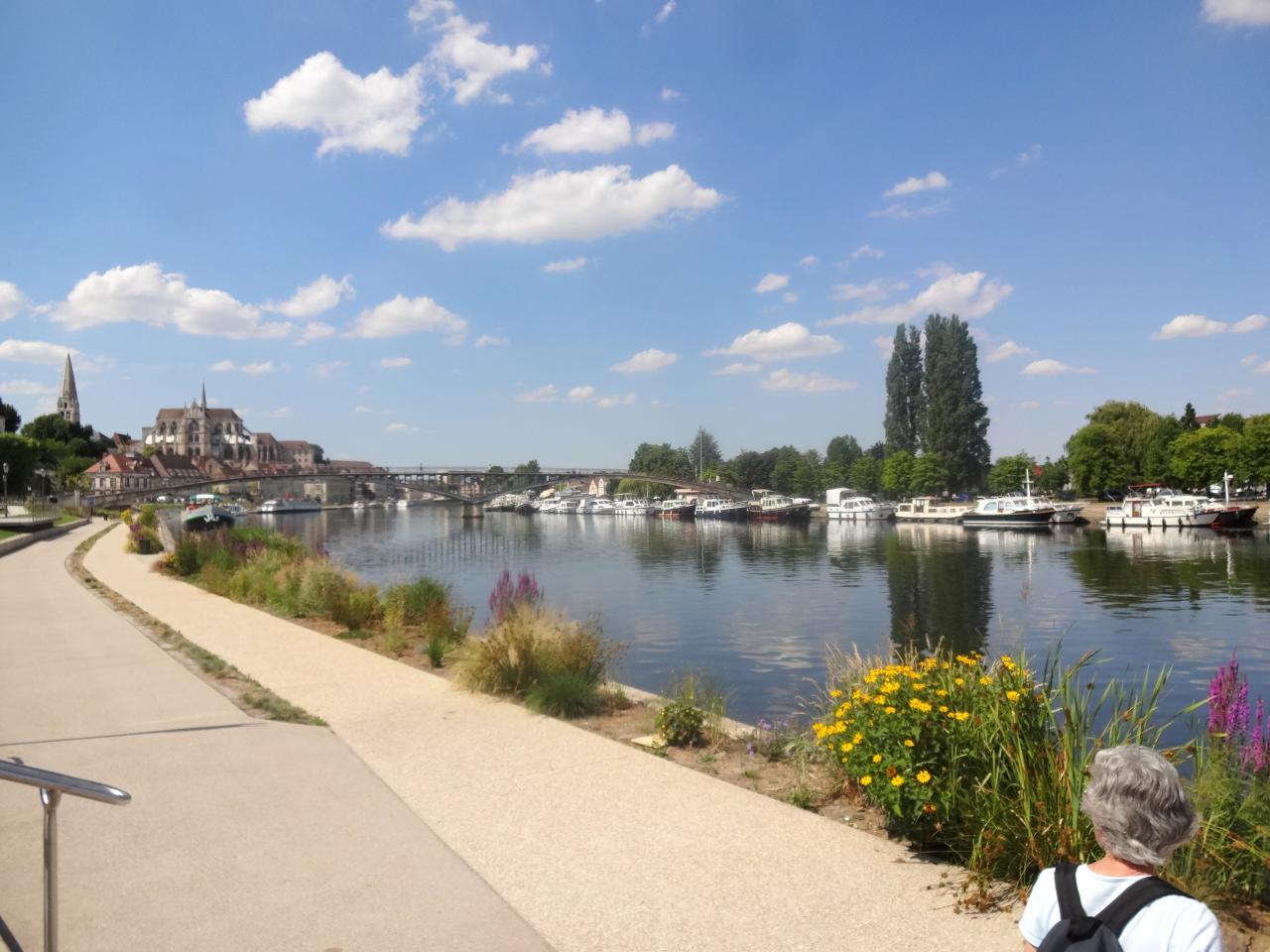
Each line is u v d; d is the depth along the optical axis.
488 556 66.06
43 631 16.12
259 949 4.54
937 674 6.84
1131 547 64.56
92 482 178.50
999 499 94.25
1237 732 6.47
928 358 123.06
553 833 6.23
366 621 18.22
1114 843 2.62
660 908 5.03
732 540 84.56
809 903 5.09
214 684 11.42
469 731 9.19
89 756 8.12
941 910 4.99
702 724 9.49
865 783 6.15
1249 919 5.16
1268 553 57.94
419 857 5.77
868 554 64.00
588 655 12.12
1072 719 6.10
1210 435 91.69
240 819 6.46
